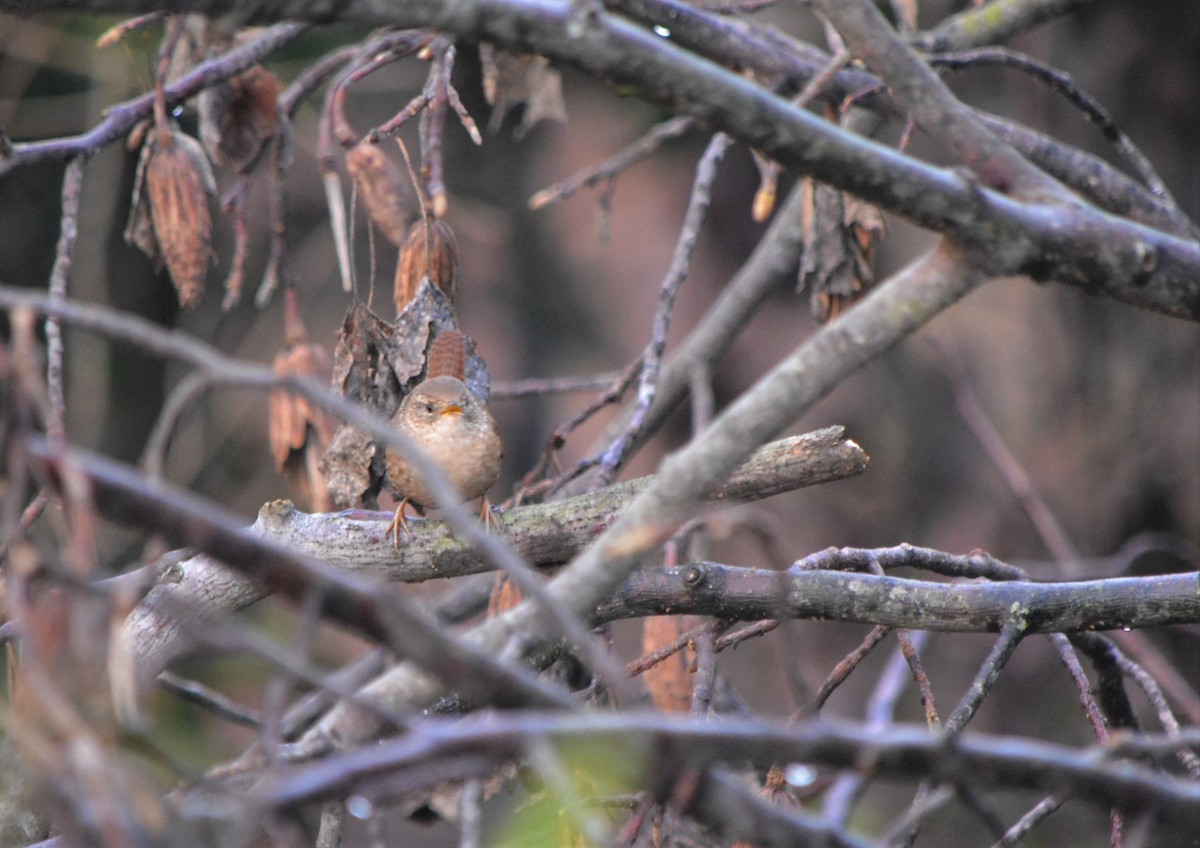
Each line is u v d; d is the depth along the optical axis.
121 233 15.31
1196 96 13.84
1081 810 13.08
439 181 6.01
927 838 13.28
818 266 7.28
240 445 15.71
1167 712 6.41
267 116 7.69
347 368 6.67
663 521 3.51
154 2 3.35
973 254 3.82
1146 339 14.21
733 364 15.73
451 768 2.97
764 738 3.10
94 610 2.97
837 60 4.74
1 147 6.35
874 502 15.12
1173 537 13.39
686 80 3.58
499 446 6.82
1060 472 14.52
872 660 15.20
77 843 2.86
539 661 5.50
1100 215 3.99
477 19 3.43
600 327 15.94
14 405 2.83
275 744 2.84
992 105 14.30
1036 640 14.80
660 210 15.99
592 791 5.01
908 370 15.02
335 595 3.10
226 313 15.77
